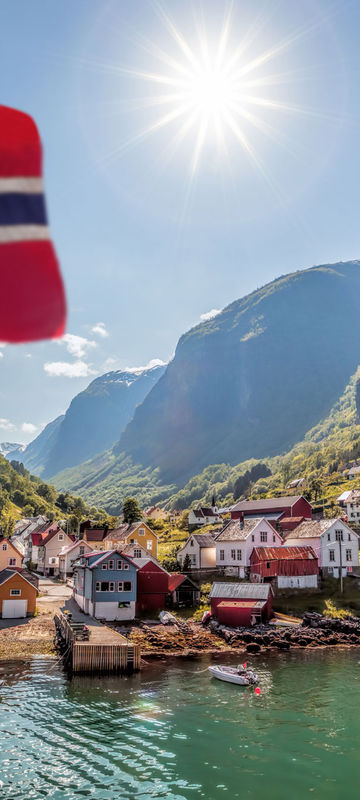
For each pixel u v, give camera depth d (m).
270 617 81.44
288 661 61.31
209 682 52.25
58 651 62.31
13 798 30.38
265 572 92.06
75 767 34.09
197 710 44.22
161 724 41.16
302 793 31.61
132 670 55.88
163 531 195.38
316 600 87.44
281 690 49.94
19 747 36.59
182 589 89.94
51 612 82.06
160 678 53.53
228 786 32.19
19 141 2.71
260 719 42.62
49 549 133.12
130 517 174.00
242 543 100.50
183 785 32.28
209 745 37.62
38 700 45.91
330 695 48.38
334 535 98.38
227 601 82.19
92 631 64.88
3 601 77.94
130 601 79.06
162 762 35.09
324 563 96.94
